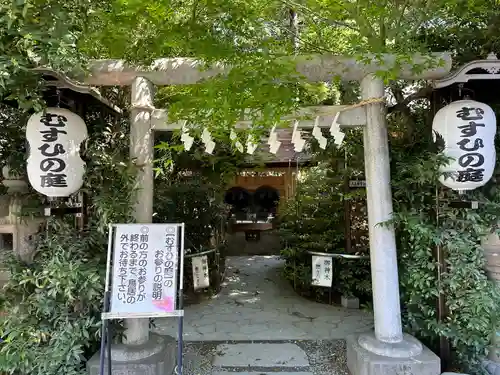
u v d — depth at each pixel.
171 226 2.83
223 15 2.51
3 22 2.15
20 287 2.89
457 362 3.12
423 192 3.11
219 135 2.66
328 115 3.14
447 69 3.02
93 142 3.37
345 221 5.16
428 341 3.31
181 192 5.36
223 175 5.88
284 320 4.62
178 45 2.56
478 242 3.13
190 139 2.89
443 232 3.00
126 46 2.59
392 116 3.61
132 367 2.79
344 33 3.72
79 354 2.83
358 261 5.07
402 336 3.11
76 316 2.92
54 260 2.74
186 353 3.70
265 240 9.80
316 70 3.04
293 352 3.71
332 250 5.29
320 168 5.55
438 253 3.11
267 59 2.24
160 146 2.82
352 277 5.14
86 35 2.41
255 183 10.39
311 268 5.55
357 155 4.43
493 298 2.91
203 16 2.55
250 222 10.59
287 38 3.65
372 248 3.13
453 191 3.06
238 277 6.85
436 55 3.03
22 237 3.27
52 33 2.14
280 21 3.45
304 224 5.66
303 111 3.07
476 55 3.23
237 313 4.90
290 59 2.45
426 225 3.00
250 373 3.29
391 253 3.07
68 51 2.23
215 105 2.21
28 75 2.39
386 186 3.09
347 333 4.18
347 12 2.66
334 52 3.04
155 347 3.05
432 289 3.09
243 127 3.02
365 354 2.95
